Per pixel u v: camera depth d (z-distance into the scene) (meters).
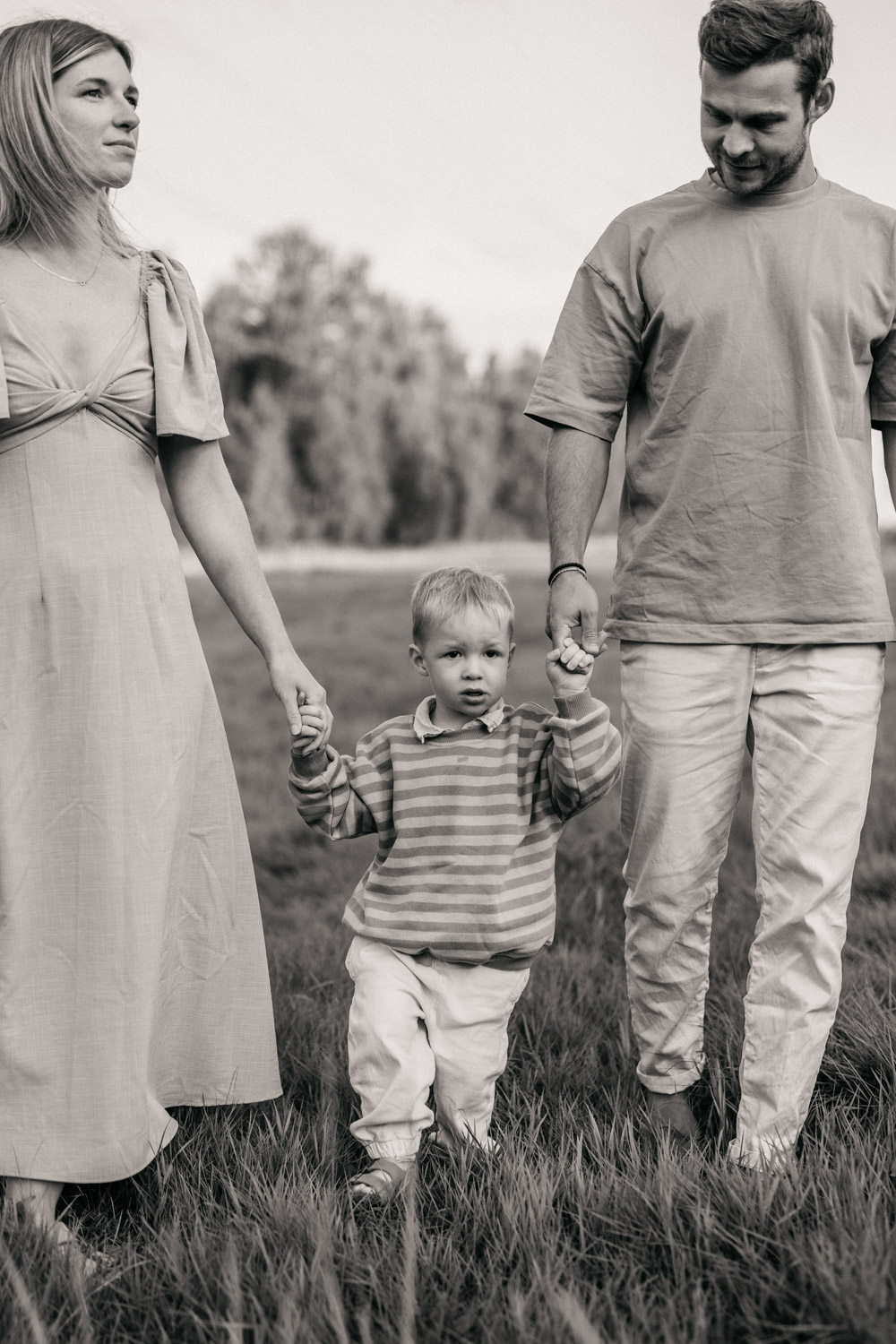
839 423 3.03
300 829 7.08
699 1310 2.27
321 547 43.16
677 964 3.21
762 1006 3.03
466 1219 2.71
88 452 2.86
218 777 3.11
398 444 45.28
